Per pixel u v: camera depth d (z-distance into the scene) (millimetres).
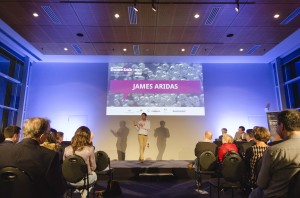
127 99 8164
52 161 1610
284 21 5242
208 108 8227
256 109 8266
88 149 2869
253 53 7344
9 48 6922
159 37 6082
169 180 5457
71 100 8219
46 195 1597
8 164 1513
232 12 4855
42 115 8086
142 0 4422
